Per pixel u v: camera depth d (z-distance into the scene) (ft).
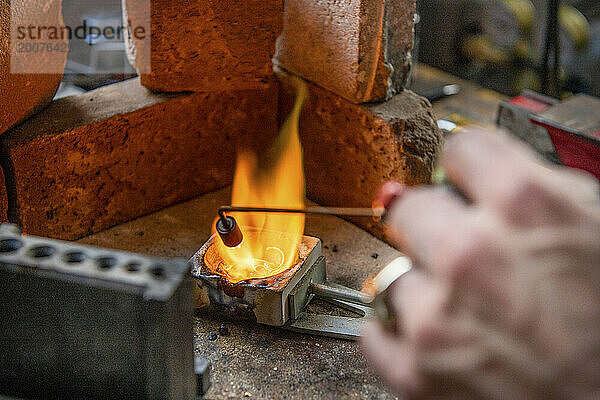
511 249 1.94
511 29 9.20
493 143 2.17
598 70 9.06
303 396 4.04
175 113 5.53
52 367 3.49
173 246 5.46
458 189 2.23
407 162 5.08
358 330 4.50
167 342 3.18
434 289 2.04
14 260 3.31
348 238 5.55
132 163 5.49
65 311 3.31
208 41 5.37
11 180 4.99
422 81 8.11
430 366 2.00
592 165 5.75
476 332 1.93
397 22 5.12
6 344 3.50
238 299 4.50
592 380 1.83
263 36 5.48
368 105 5.26
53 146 5.02
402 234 2.17
